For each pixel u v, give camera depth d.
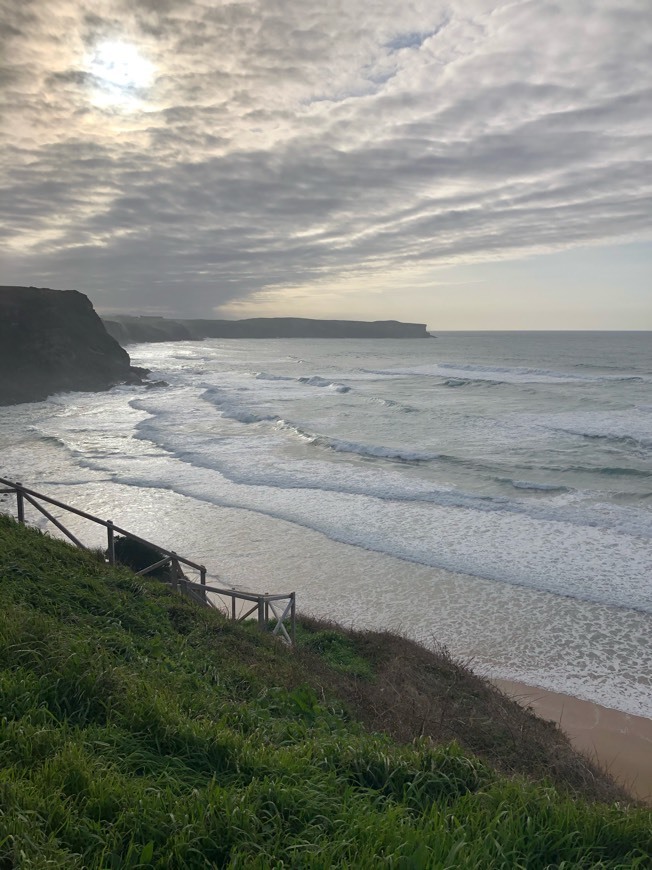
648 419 43.41
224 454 34.78
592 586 17.39
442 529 22.34
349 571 18.69
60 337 75.19
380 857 2.84
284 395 62.31
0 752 3.38
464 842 2.97
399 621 15.56
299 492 27.11
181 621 8.70
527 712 10.98
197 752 3.97
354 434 40.25
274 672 7.90
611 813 3.63
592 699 12.35
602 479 28.69
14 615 5.47
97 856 2.74
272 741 4.79
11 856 2.57
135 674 5.26
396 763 4.16
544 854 3.16
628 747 10.85
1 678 4.20
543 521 23.02
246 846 2.91
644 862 3.14
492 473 30.22
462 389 65.25
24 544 8.82
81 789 3.21
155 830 2.95
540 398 56.28
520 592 17.16
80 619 6.82
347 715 7.30
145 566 12.77
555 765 8.13
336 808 3.44
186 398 63.91
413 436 39.47
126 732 4.02
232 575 18.33
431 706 9.00
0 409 56.78
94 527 21.88
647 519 22.78
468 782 4.12
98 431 42.97
